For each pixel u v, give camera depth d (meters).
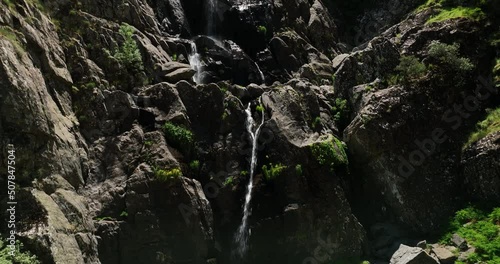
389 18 24.59
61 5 16.73
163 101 16.28
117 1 18.23
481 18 18.83
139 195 14.23
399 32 20.59
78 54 16.19
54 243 11.19
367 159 16.80
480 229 14.77
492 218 15.00
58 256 11.12
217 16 21.84
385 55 18.02
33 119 12.49
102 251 13.48
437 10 20.41
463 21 18.64
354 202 16.83
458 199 16.28
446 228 15.42
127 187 14.28
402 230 16.33
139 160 14.93
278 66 21.28
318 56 22.27
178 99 16.28
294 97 17.16
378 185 16.88
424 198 16.25
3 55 12.30
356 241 15.53
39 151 12.59
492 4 19.03
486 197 15.73
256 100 17.50
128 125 15.63
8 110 12.04
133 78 16.88
